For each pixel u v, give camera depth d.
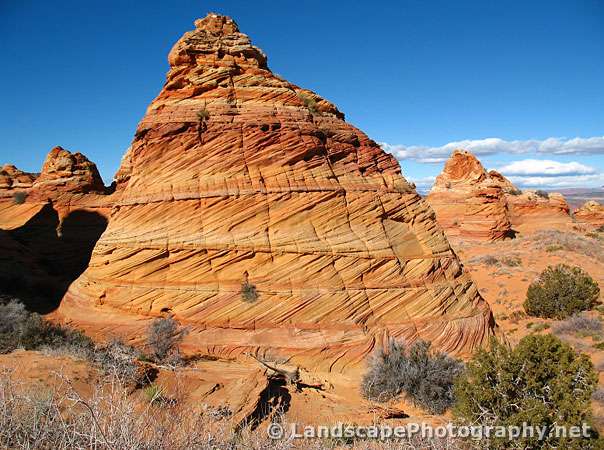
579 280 27.81
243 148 22.20
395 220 23.70
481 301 23.38
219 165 21.94
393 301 20.34
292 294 19.36
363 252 20.95
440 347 19.78
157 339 18.30
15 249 35.66
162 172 22.50
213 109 22.94
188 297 19.67
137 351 17.83
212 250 20.28
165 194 21.83
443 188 71.50
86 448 5.20
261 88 23.95
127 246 21.48
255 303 19.22
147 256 20.86
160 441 5.49
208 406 10.25
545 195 76.19
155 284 20.34
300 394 14.43
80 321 20.83
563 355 9.95
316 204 21.62
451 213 67.25
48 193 42.47
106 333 19.62
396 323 19.81
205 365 16.75
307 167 22.45
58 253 39.50
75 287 23.47
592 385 9.67
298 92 25.52
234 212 20.98
